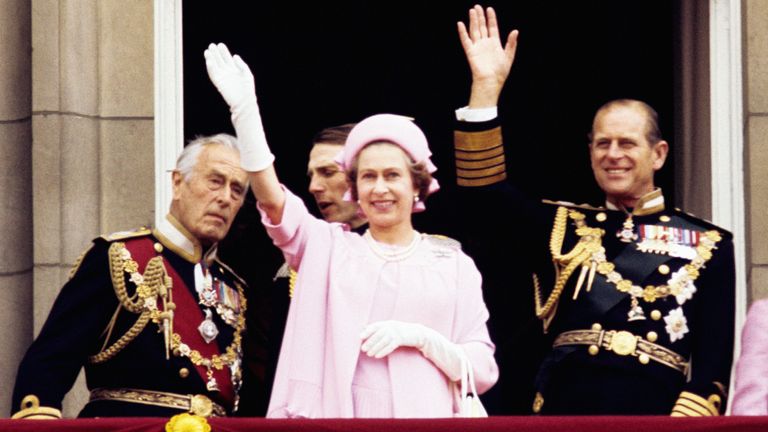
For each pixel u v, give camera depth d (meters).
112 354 18.75
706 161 22.17
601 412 18.64
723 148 21.95
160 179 21.66
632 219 19.41
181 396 18.73
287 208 17.86
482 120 19.19
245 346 19.52
